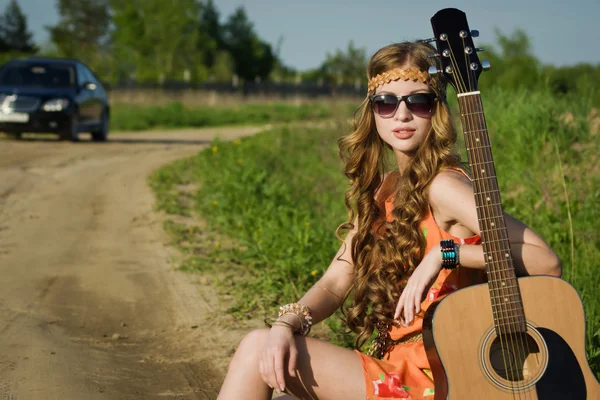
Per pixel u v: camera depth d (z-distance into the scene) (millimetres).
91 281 5879
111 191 9797
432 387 2385
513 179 6852
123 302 5383
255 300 5309
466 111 2336
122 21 62438
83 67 16203
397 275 2502
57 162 12281
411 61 2527
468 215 2336
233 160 11133
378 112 2564
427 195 2439
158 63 60969
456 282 2445
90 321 4941
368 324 2613
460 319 2246
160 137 19422
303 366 2357
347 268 2727
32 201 9117
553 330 2227
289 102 38250
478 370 2225
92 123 15992
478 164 2311
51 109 14617
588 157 7207
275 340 2334
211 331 4762
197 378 3992
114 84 37688
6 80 15180
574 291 2234
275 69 73125
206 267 6293
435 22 2369
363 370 2367
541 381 2201
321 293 2674
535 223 6027
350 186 2725
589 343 3588
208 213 8492
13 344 4238
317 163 11539
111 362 4148
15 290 5539
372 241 2615
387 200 2619
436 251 2352
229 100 38531
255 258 6332
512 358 2254
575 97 8445
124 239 7352
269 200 8469
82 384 3725
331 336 4508
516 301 2236
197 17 63531
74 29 72750
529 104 7793
